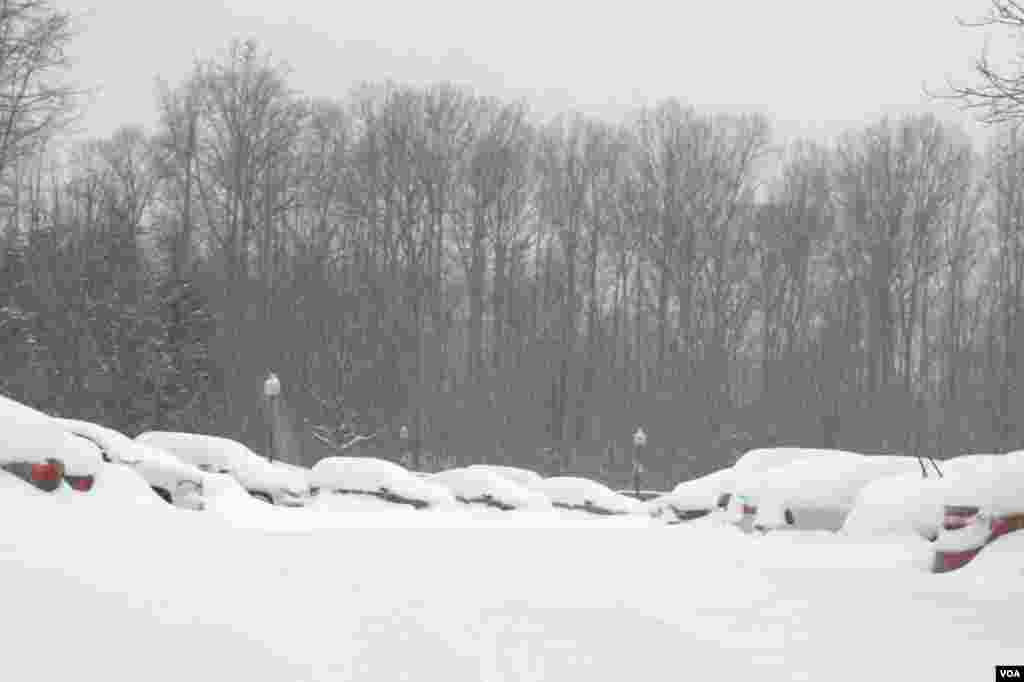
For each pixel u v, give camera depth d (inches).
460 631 334.3
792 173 3368.6
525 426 3250.5
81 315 2448.3
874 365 3090.6
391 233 3193.9
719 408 3179.1
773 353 3292.3
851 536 629.9
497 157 3262.8
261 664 247.9
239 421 2723.9
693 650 315.3
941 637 334.3
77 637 233.1
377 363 2977.4
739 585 451.5
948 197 3105.3
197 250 2908.5
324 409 2778.1
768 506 724.7
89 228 2741.1
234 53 3011.8
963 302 3164.4
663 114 3388.3
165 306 2503.7
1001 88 574.6
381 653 289.1
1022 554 450.6
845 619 365.4
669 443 3161.9
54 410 2365.9
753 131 3371.1
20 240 2410.2
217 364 2628.0
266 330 2947.8
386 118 3213.6
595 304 3417.8
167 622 258.1
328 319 3006.9
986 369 2999.5
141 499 455.8
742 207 3368.6
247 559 406.6
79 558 303.7
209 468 1163.9
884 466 727.1
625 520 1307.8
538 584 450.3
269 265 3034.0
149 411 2393.0
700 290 3299.7
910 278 3137.3
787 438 3139.8
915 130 3122.5
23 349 2300.7
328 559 479.8
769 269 3326.8
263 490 1172.5
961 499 474.9
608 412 3373.5
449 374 3316.9
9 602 243.6
